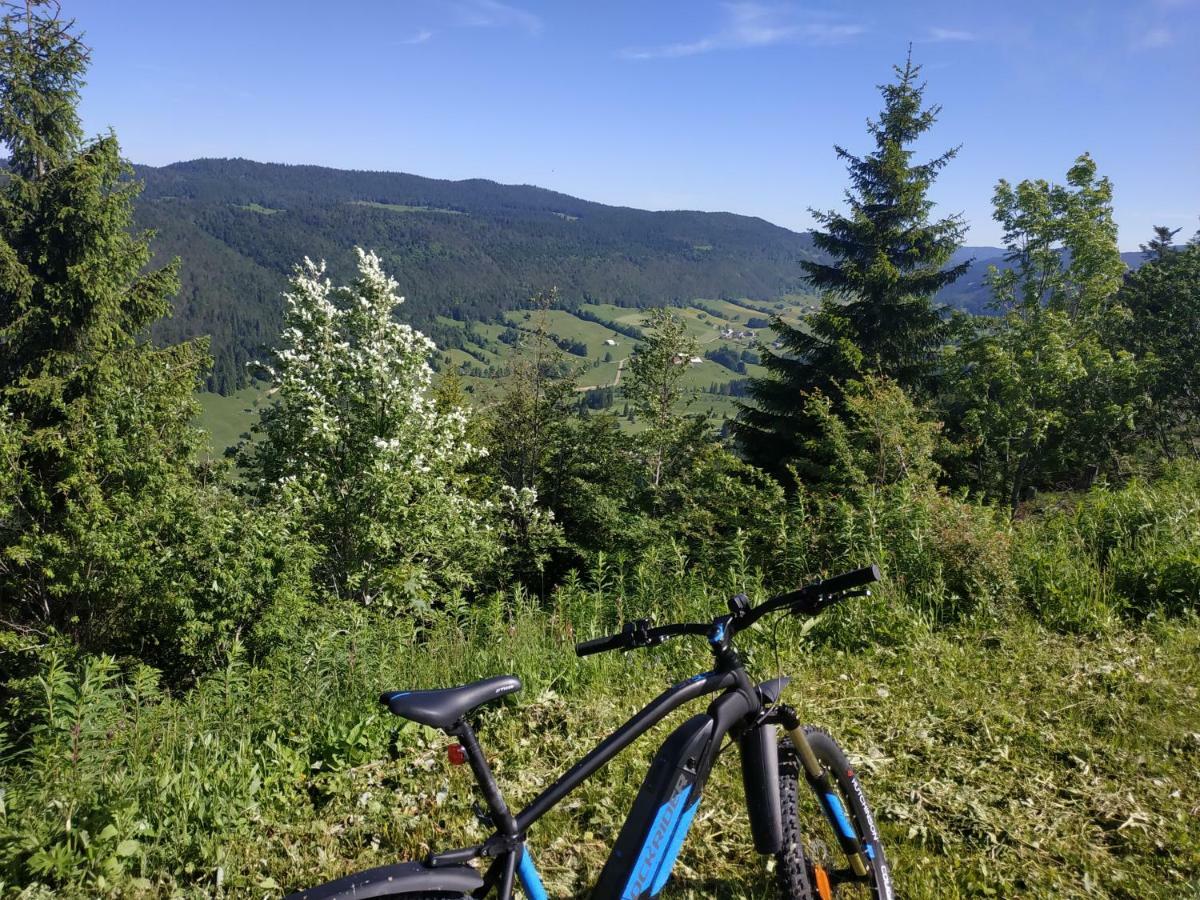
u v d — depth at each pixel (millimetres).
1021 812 3727
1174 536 7164
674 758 2316
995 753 4242
